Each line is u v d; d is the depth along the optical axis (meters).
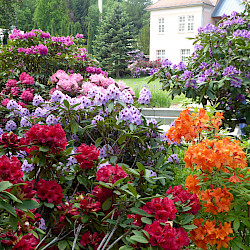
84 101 3.08
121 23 24.77
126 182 1.85
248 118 4.20
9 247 1.51
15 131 3.48
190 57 5.02
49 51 5.72
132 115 2.97
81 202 1.83
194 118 2.36
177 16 22.89
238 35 4.22
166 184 3.45
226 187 2.07
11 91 4.54
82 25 47.31
